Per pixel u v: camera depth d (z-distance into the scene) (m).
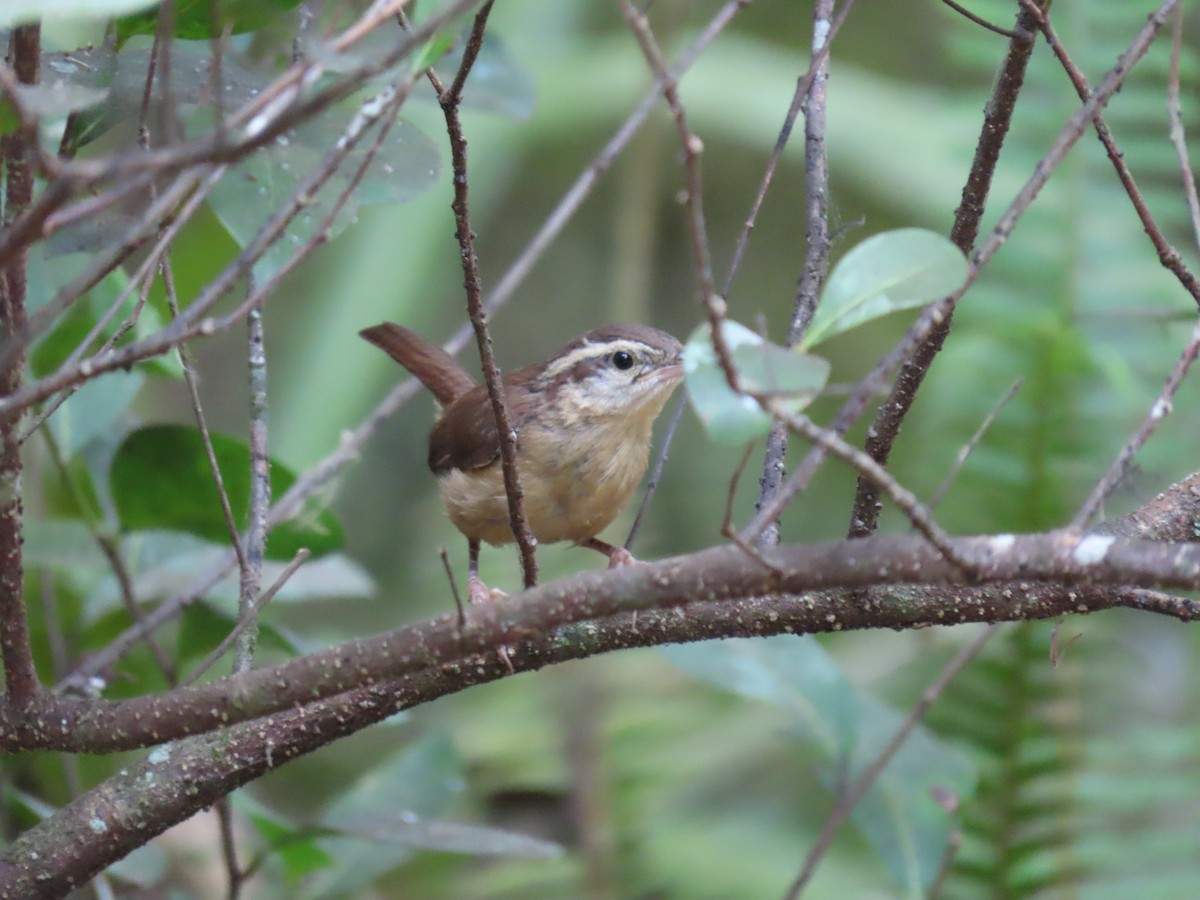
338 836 7.92
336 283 13.48
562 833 10.95
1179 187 11.73
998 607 6.41
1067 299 10.91
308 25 5.74
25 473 10.05
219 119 4.45
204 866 10.25
